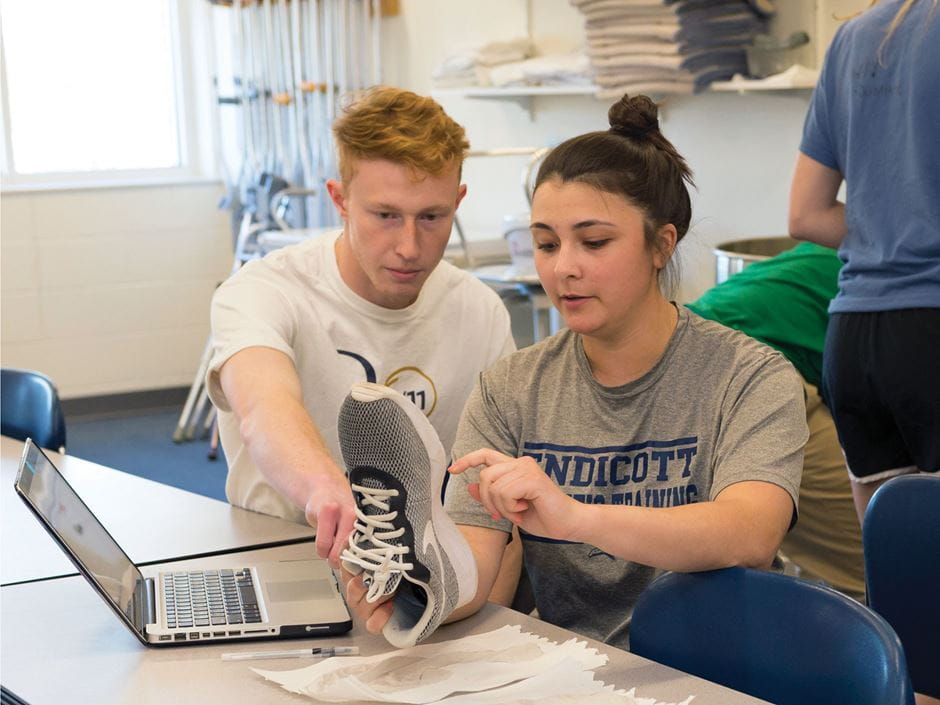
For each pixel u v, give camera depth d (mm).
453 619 1451
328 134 5484
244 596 1519
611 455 1591
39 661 1347
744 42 3660
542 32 4660
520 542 1730
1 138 5914
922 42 2129
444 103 5266
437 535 1354
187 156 6414
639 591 1588
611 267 1499
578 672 1261
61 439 2598
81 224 5883
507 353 2055
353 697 1223
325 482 1442
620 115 1548
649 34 3566
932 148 2133
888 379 2195
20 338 5820
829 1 3545
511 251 4055
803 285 2695
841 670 1254
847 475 2641
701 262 4113
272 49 5609
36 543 1808
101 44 6152
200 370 5523
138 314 6090
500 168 4996
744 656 1351
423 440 1337
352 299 1928
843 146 2332
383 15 5527
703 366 1579
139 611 1450
